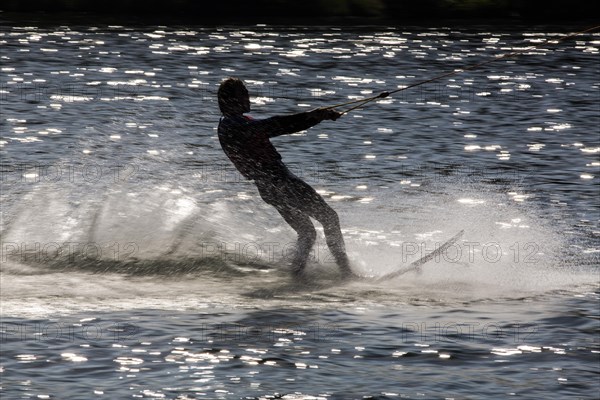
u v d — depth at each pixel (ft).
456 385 71.92
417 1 451.12
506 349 79.51
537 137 195.52
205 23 414.21
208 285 98.89
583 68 312.91
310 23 422.00
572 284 99.60
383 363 76.38
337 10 449.06
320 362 76.38
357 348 79.77
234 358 77.05
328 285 99.91
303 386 71.41
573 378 73.31
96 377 72.74
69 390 70.18
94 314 88.02
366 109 228.63
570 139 193.36
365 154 175.52
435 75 291.99
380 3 451.12
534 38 385.50
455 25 423.64
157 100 237.86
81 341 80.33
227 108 104.88
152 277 100.89
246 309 90.74
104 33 372.58
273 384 71.77
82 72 281.33
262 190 104.99
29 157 166.09
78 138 186.50
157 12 440.04
